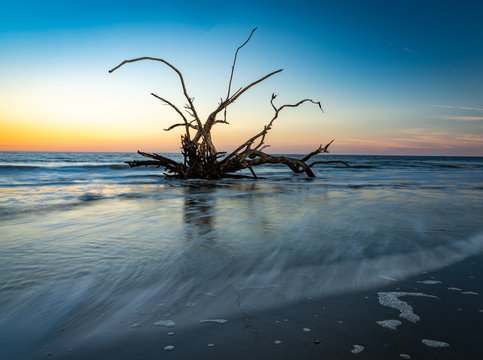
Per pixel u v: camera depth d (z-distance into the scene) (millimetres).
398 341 2113
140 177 22016
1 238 4906
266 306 2643
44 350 2016
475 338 2150
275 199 10211
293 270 3496
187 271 3445
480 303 2695
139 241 4734
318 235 5129
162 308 2596
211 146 20141
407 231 5414
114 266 3584
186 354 1972
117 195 11469
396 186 15266
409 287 3051
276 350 2012
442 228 5656
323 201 9656
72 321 2377
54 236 5059
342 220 6473
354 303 2699
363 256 4000
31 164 36656
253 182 18344
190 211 7734
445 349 2021
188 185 16141
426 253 4133
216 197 10844
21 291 2885
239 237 4996
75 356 1957
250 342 2105
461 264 3732
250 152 20406
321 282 3160
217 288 3008
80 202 9461
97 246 4438
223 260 3826
